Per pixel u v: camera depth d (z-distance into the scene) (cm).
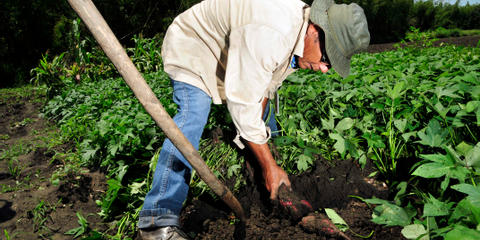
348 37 134
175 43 159
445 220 138
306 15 137
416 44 851
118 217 191
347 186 195
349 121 210
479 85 188
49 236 176
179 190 146
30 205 207
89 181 236
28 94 714
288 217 168
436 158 137
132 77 89
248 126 139
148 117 253
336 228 153
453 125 179
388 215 141
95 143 254
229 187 206
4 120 476
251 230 166
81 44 714
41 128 419
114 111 304
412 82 231
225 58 153
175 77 158
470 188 118
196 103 155
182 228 173
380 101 221
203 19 149
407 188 185
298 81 293
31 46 1448
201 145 238
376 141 198
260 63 126
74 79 674
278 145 207
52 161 280
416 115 217
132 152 230
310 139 232
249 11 128
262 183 197
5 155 305
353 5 136
